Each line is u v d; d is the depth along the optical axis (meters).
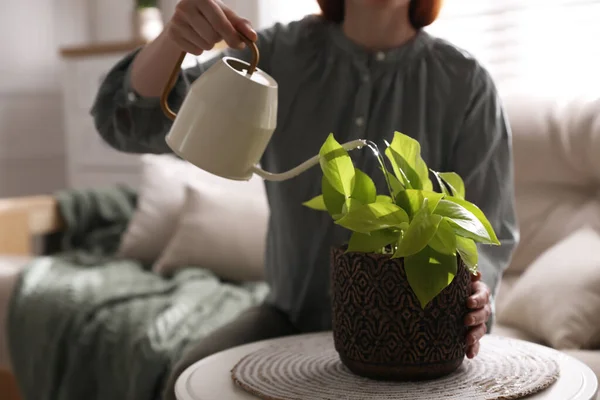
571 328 1.42
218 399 0.80
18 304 1.93
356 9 1.19
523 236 1.83
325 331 1.13
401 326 0.81
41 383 1.84
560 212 1.79
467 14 2.34
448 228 0.78
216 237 2.12
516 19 2.26
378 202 0.83
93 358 1.74
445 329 0.81
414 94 1.20
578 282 1.47
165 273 2.16
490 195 1.21
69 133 2.89
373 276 0.81
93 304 1.80
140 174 2.76
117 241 2.51
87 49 2.75
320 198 0.90
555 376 0.82
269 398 0.77
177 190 2.35
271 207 1.26
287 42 1.23
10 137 3.14
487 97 1.21
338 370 0.88
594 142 1.72
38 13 3.22
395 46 1.21
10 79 3.13
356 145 0.83
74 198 2.51
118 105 1.17
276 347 0.99
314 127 1.21
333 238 1.20
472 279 0.93
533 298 1.53
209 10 0.87
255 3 2.73
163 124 1.17
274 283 1.28
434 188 1.22
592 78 2.13
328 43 1.22
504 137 1.23
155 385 1.60
